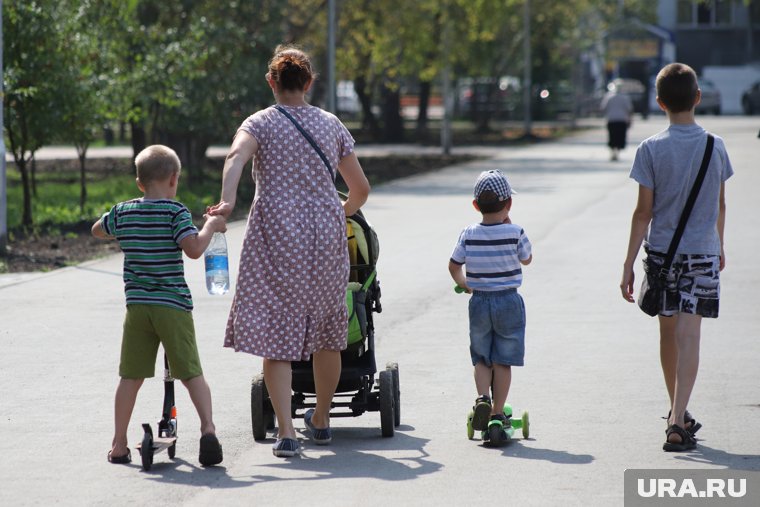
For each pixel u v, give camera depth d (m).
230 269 46.91
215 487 20.09
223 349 32.44
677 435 21.95
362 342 23.45
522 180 91.19
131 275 21.39
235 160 21.41
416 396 27.08
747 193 75.69
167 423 21.95
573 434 23.48
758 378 28.11
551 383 27.98
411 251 51.84
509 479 20.38
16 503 19.23
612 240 54.88
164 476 20.81
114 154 133.62
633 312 37.41
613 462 21.41
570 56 193.38
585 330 34.56
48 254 52.59
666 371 23.42
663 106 22.72
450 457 21.95
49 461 21.84
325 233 21.69
